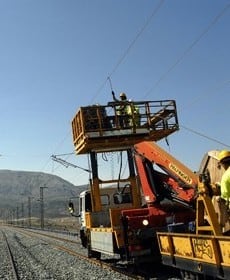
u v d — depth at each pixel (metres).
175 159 15.38
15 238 53.69
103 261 21.64
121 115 21.12
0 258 28.08
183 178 14.86
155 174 16.20
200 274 11.69
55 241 42.50
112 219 17.02
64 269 20.33
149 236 16.03
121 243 16.52
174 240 12.62
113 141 20.91
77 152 22.41
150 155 16.02
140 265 17.97
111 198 22.41
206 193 11.62
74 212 28.20
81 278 17.12
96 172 21.81
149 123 21.34
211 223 11.28
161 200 16.08
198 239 11.15
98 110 20.86
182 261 12.25
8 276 19.89
